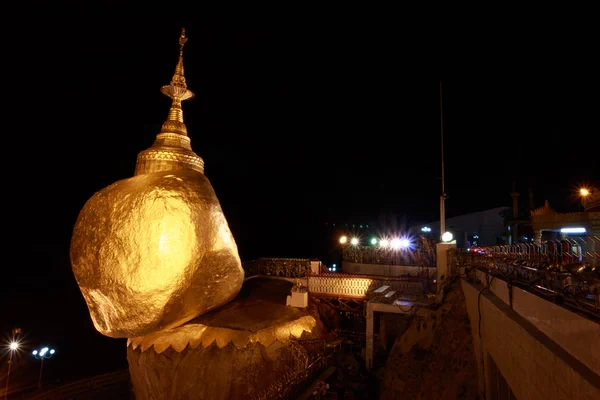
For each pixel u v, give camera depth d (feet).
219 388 44.86
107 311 43.83
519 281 25.95
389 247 83.30
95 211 44.93
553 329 18.63
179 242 43.14
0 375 81.35
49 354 91.35
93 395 71.20
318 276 70.54
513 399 26.20
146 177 46.80
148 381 46.96
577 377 14.42
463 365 38.63
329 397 45.55
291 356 49.52
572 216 74.38
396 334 59.00
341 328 71.00
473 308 39.11
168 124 56.80
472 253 46.42
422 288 64.95
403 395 42.27
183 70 59.16
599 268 17.42
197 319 48.93
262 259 81.41
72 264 45.16
